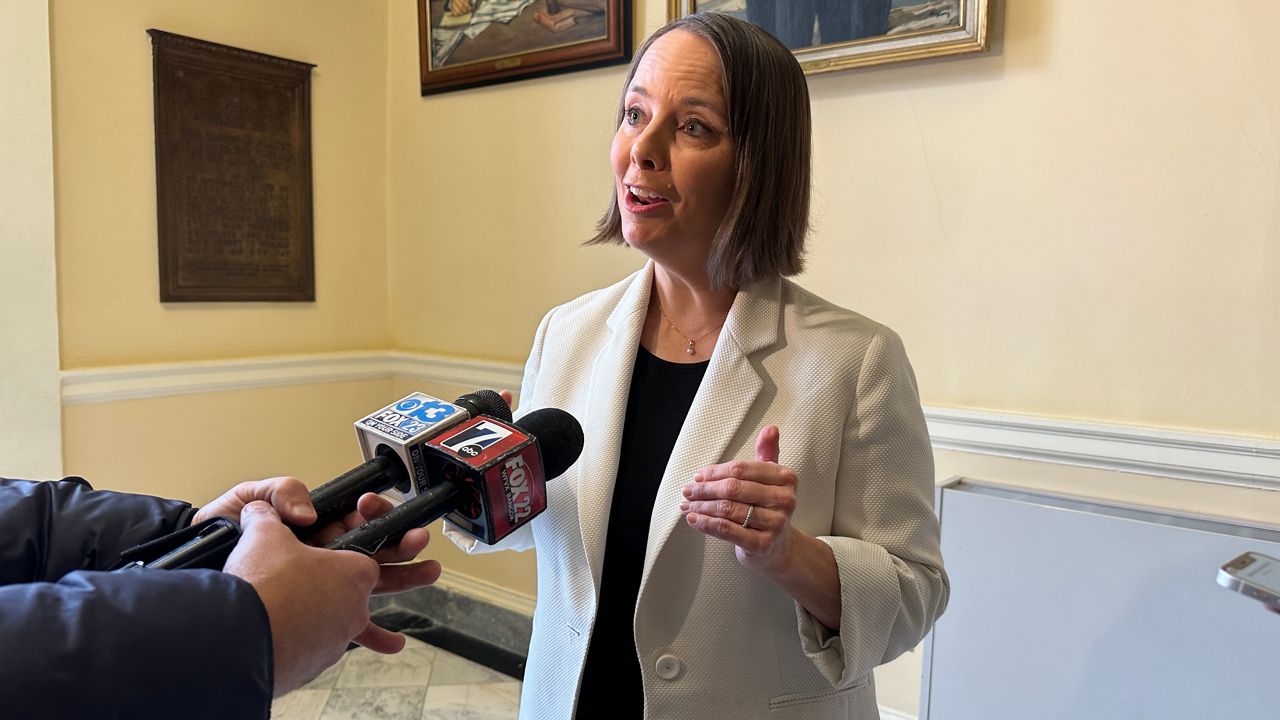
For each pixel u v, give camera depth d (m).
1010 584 1.89
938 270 2.17
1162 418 1.90
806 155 1.11
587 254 2.88
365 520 0.76
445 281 3.31
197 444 2.92
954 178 2.13
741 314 1.11
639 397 1.17
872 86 2.23
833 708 1.06
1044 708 1.86
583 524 1.08
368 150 3.40
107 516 0.73
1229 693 1.64
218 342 2.98
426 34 3.24
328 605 0.53
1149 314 1.90
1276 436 1.77
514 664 3.05
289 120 3.12
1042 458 2.04
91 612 0.45
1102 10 1.92
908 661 2.28
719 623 1.04
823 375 1.07
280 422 3.15
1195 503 1.86
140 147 2.75
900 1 2.13
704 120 1.04
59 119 2.56
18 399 2.48
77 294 2.63
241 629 0.48
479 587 3.28
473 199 3.20
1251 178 1.77
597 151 2.83
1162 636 1.71
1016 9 2.02
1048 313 2.03
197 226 2.88
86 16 2.60
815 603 0.96
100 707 0.43
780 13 2.32
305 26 3.16
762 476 0.85
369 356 3.41
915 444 1.08
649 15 2.68
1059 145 1.99
